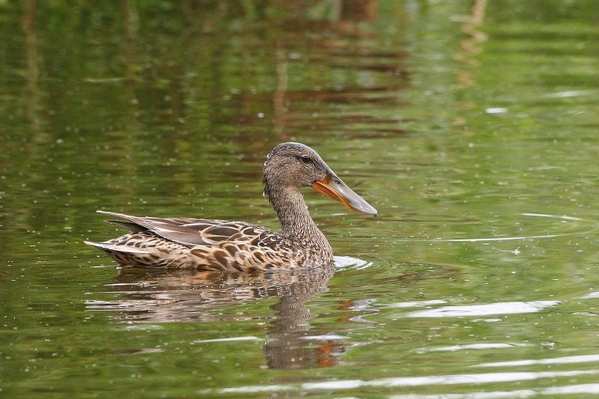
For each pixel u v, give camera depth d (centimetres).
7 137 1930
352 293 1177
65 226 1414
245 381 925
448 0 3316
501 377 934
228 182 1661
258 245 1289
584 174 1723
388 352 994
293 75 2486
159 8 3138
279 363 962
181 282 1220
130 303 1133
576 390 906
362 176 1711
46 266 1256
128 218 1274
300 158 1373
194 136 1964
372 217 1498
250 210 1515
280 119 2105
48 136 1945
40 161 1767
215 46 2780
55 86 2347
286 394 899
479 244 1366
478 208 1534
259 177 1695
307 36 2922
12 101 2211
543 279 1217
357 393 902
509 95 2319
